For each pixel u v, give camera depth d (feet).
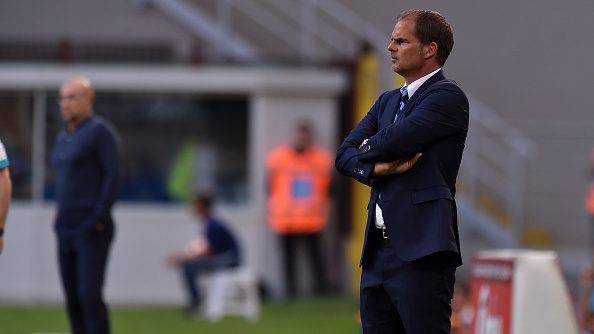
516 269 86.58
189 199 187.73
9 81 183.73
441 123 63.31
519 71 230.68
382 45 204.44
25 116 184.75
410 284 63.46
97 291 101.35
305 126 185.57
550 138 207.51
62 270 103.96
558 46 231.30
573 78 230.07
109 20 216.13
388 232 63.93
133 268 185.06
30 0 216.54
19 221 183.42
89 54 192.03
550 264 86.28
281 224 184.03
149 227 185.57
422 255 62.69
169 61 189.57
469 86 230.07
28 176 184.34
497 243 194.70
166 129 188.03
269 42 219.41
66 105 102.78
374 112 67.92
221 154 189.37
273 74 187.73
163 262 185.47
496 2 231.30
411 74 65.82
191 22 213.46
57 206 103.60
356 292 187.21
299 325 148.66
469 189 203.72
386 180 64.54
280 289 187.21
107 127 103.09
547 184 210.38
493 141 211.41
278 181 185.88
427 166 63.93
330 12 212.23
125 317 158.81
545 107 229.45
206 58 190.70
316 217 184.85
